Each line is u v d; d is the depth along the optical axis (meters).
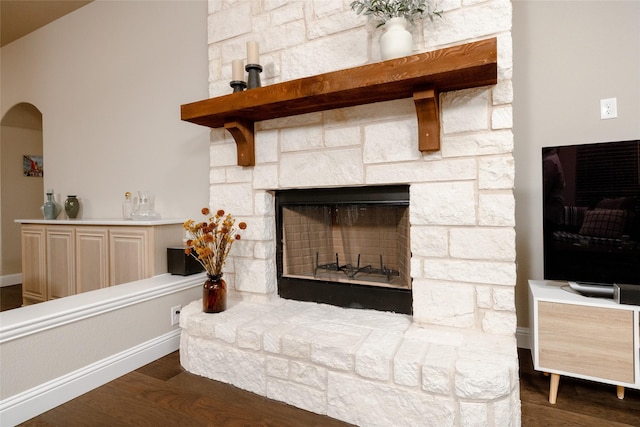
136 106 3.18
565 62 1.92
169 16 2.95
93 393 1.70
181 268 2.44
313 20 1.95
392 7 1.60
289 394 1.61
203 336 1.87
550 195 1.72
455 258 1.60
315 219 2.25
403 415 1.37
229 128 2.01
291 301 2.14
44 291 3.25
